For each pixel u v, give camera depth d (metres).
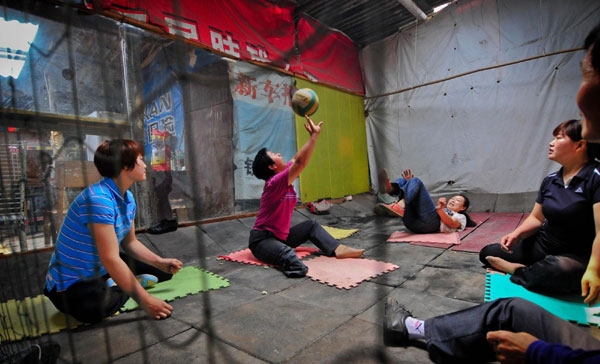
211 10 4.41
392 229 4.17
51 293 1.61
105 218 1.58
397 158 7.11
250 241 2.81
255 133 5.06
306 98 2.56
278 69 5.41
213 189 4.42
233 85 4.76
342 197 6.68
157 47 3.82
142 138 3.67
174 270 2.13
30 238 2.38
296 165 2.59
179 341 1.45
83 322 1.66
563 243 1.82
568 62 5.12
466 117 6.16
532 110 5.46
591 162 1.74
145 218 3.78
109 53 3.35
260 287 2.18
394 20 6.58
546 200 1.89
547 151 5.37
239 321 1.64
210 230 3.92
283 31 5.56
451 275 2.21
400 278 2.21
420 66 6.70
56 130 2.70
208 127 4.41
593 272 1.45
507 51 5.67
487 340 1.06
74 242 1.59
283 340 1.42
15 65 2.44
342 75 6.96
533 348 0.88
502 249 2.20
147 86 3.73
